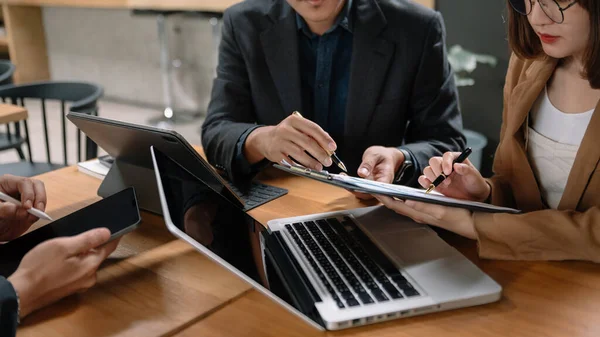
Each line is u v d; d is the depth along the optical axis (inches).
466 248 41.8
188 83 205.8
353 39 60.9
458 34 111.5
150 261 40.8
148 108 213.2
